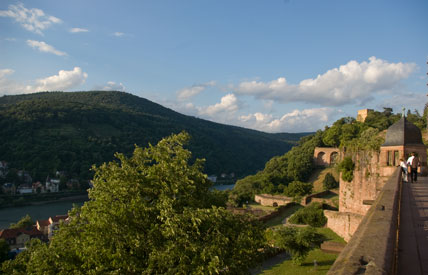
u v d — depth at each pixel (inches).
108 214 630.5
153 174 732.7
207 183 834.8
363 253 132.6
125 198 686.5
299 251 1247.5
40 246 710.5
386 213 233.0
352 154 1688.0
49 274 623.2
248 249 642.8
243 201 4028.1
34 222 3644.2
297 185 3769.7
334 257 1331.2
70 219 735.7
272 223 2217.0
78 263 642.2
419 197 572.4
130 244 613.3
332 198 3058.6
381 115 5191.9
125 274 594.6
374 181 1505.9
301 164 4685.0
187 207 639.1
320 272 1152.8
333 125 5167.3
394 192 396.8
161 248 604.1
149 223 666.2
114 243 610.2
